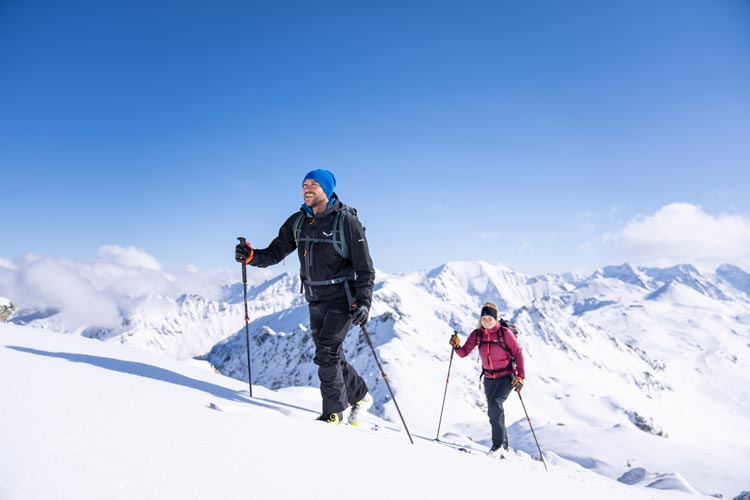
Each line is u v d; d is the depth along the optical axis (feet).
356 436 10.85
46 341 14.23
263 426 9.23
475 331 23.98
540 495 9.80
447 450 13.16
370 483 7.33
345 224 13.82
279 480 6.46
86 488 4.90
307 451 8.18
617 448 236.84
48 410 6.95
